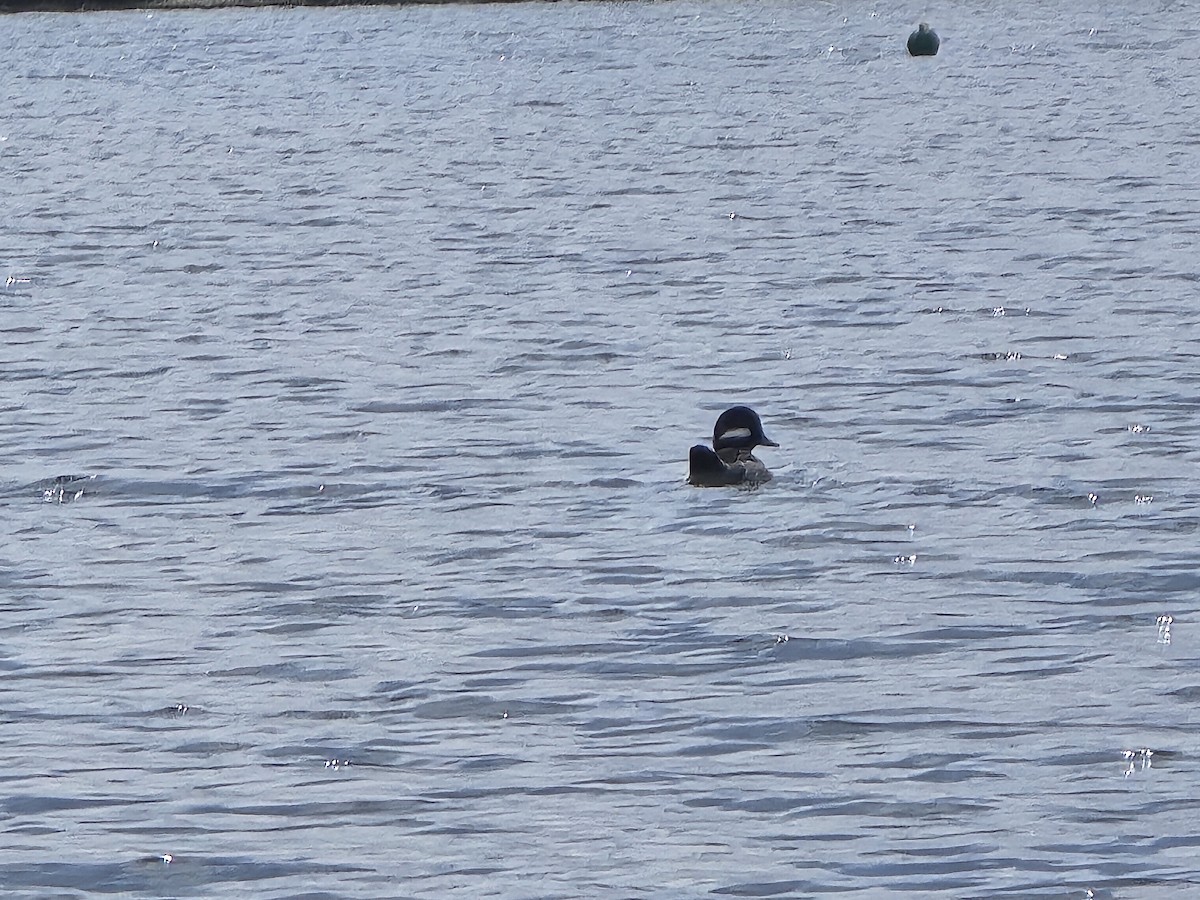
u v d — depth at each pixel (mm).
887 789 13430
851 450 22250
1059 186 40625
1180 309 28734
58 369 26812
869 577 17969
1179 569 17969
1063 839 12617
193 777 13844
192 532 19812
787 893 11984
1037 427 22938
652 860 12461
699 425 23484
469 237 36406
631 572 18250
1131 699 14922
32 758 14203
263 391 25453
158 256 35156
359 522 20031
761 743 14250
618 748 14234
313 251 35344
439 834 12891
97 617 17312
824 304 29891
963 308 29281
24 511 20594
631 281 32031
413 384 25641
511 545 19156
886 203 39219
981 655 15953
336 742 14414
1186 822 12820
